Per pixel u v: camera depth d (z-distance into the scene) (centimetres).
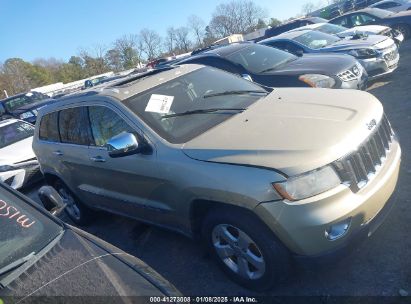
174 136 353
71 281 210
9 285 215
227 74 480
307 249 278
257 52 795
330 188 275
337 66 696
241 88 439
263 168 281
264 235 292
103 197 453
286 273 298
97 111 421
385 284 296
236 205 294
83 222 553
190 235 362
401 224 357
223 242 333
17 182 785
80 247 237
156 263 406
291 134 306
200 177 311
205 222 330
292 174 272
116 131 395
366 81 732
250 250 313
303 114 338
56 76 8675
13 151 879
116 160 394
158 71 478
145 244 453
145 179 367
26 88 7806
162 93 404
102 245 241
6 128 993
